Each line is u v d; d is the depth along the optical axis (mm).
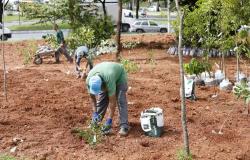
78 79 12695
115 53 19266
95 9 21891
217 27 12633
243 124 8797
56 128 8438
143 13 54375
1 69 15211
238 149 7578
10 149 7531
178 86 11984
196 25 13289
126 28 40750
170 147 7637
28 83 12016
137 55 19625
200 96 10875
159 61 17812
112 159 7160
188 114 9289
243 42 11695
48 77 13047
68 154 7344
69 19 21406
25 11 22562
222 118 9117
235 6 11367
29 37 35188
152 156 7246
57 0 21391
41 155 7281
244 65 15938
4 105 9719
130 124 8586
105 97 8070
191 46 19375
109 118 7977
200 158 7207
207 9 12273
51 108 9539
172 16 32625
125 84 8031
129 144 7723
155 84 12195
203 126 8633
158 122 7996
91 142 7641
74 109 9523
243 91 8086
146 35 27609
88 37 18266
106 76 7652
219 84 11938
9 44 23562
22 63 18031
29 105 9742
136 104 9898
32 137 7988
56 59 17891
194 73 11883
